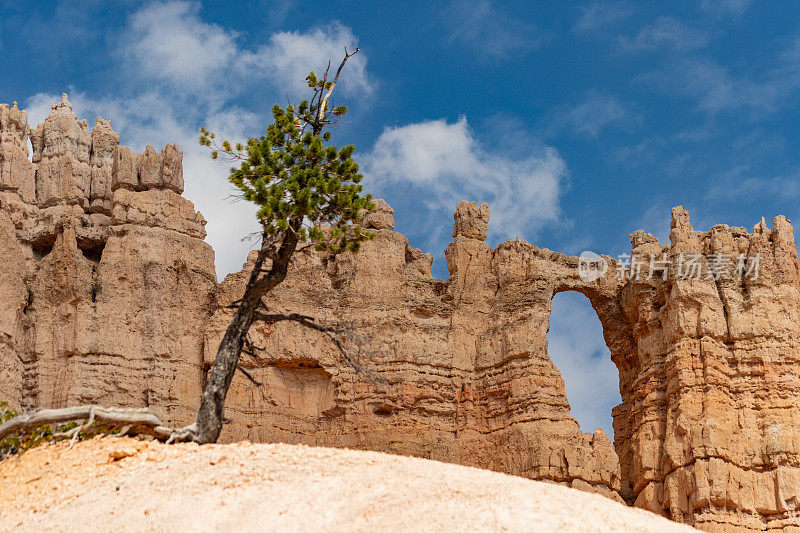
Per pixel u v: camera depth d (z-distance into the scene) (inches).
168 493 1083.3
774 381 1969.7
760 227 2121.1
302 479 1093.8
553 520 1027.9
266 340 2043.6
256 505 1045.2
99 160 2127.2
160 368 1964.8
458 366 2092.8
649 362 2089.1
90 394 1903.3
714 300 2050.9
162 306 2006.6
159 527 1016.2
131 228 2034.9
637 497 1974.7
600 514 1074.1
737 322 2027.6
